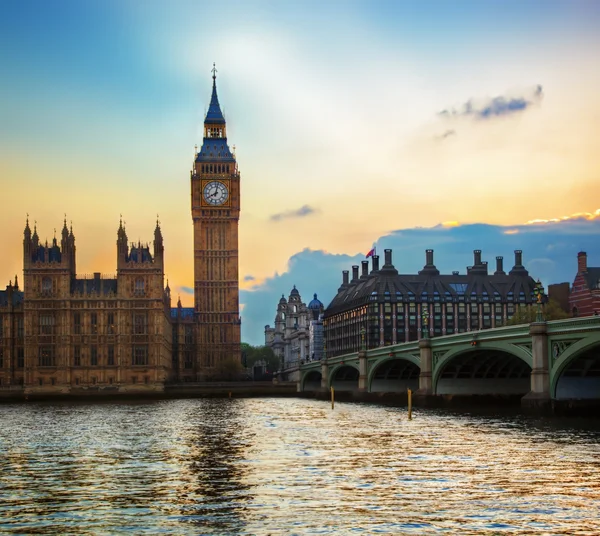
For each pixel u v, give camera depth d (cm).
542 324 11038
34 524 4697
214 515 4838
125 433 9856
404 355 16375
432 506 4981
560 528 4481
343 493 5391
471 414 12200
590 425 9781
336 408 15362
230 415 13450
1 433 10075
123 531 4531
